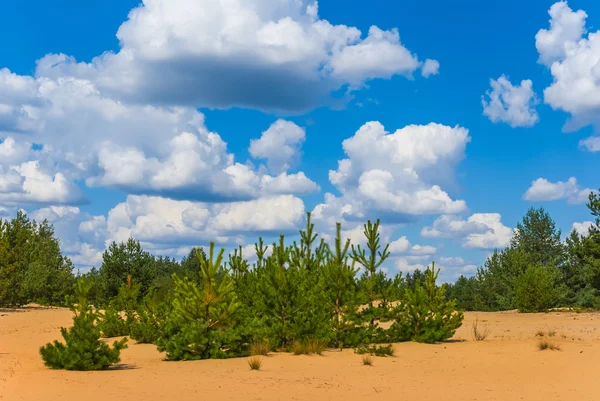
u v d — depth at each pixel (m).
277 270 20.36
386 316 23.03
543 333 24.50
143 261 42.84
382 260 23.50
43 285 47.56
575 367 15.06
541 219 57.09
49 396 10.63
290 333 19.61
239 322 20.00
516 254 54.94
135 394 11.13
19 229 46.06
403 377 14.22
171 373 14.40
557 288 49.47
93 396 10.76
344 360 17.31
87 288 20.67
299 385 12.75
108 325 24.75
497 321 34.69
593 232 44.50
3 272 42.53
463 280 76.62
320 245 25.91
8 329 26.91
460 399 11.39
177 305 18.61
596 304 46.47
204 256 18.66
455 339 23.66
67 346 15.32
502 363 16.31
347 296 21.67
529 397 11.59
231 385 12.55
